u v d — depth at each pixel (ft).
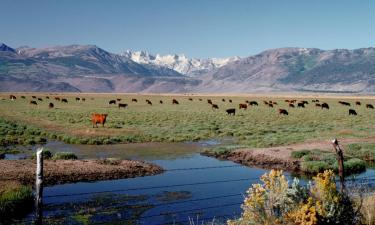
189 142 134.72
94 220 50.42
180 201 59.93
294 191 31.17
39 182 26.63
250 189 31.83
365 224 32.19
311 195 31.32
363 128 166.50
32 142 124.98
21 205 54.60
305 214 29.14
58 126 164.55
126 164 87.61
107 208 56.08
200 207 56.24
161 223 49.03
